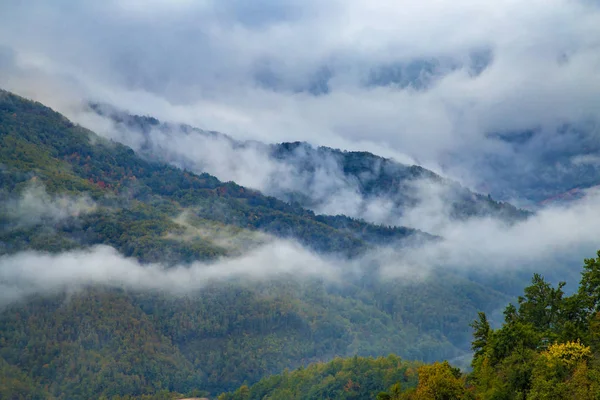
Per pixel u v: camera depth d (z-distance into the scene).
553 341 108.75
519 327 111.25
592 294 117.06
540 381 93.62
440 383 111.00
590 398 86.50
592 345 105.19
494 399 100.62
